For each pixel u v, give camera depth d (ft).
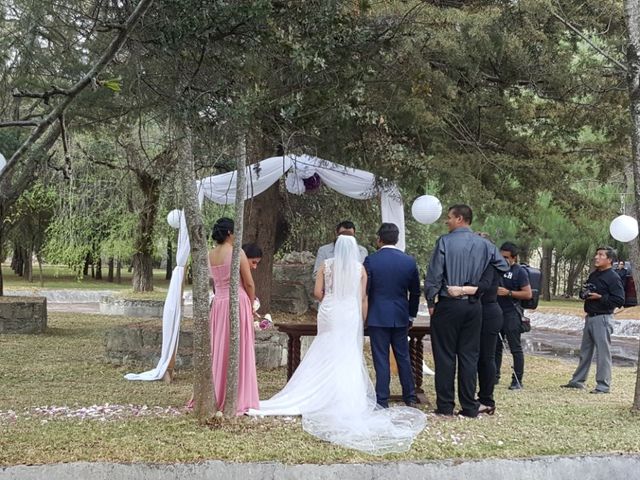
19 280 126.11
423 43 24.85
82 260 84.17
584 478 17.16
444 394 22.76
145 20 16.10
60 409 22.67
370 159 30.37
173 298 29.68
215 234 22.35
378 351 23.27
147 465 16.06
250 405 21.67
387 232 23.81
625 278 44.65
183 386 28.22
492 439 19.16
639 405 23.20
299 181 32.45
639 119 23.30
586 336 29.66
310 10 17.90
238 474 16.15
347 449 17.87
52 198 71.92
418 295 23.72
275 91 20.16
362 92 22.30
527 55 30.32
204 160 20.68
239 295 21.89
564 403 25.53
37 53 26.04
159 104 18.21
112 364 33.73
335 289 23.09
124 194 66.49
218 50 17.25
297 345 25.88
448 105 28.99
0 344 41.04
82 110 27.73
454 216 22.94
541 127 35.06
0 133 28.63
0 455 16.66
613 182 44.60
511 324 29.71
